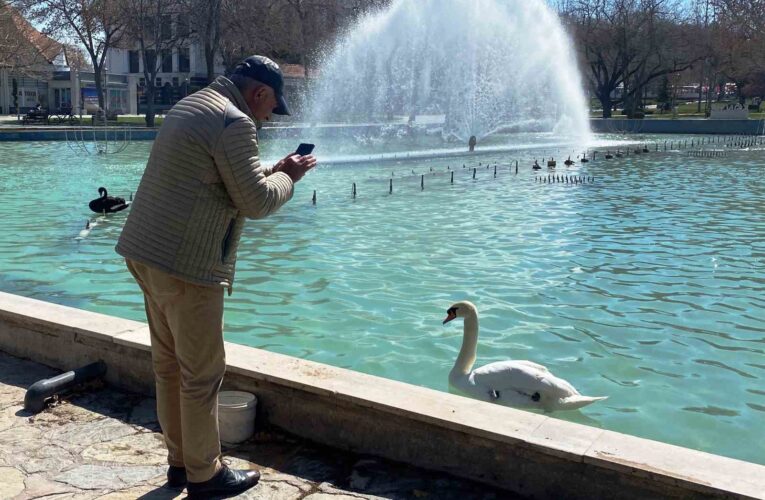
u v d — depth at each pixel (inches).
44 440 150.5
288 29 1996.8
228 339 256.5
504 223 491.2
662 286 328.8
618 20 2091.5
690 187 706.8
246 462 142.9
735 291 321.4
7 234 454.0
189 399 122.6
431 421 136.2
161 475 136.5
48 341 190.9
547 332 265.0
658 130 1857.8
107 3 1787.6
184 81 2672.2
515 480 130.6
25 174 804.0
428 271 354.3
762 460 174.6
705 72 2591.0
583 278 342.3
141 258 116.1
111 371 179.6
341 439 148.3
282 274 348.2
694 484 113.8
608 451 123.4
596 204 584.7
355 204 578.6
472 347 200.1
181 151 114.1
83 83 2420.0
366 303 300.4
